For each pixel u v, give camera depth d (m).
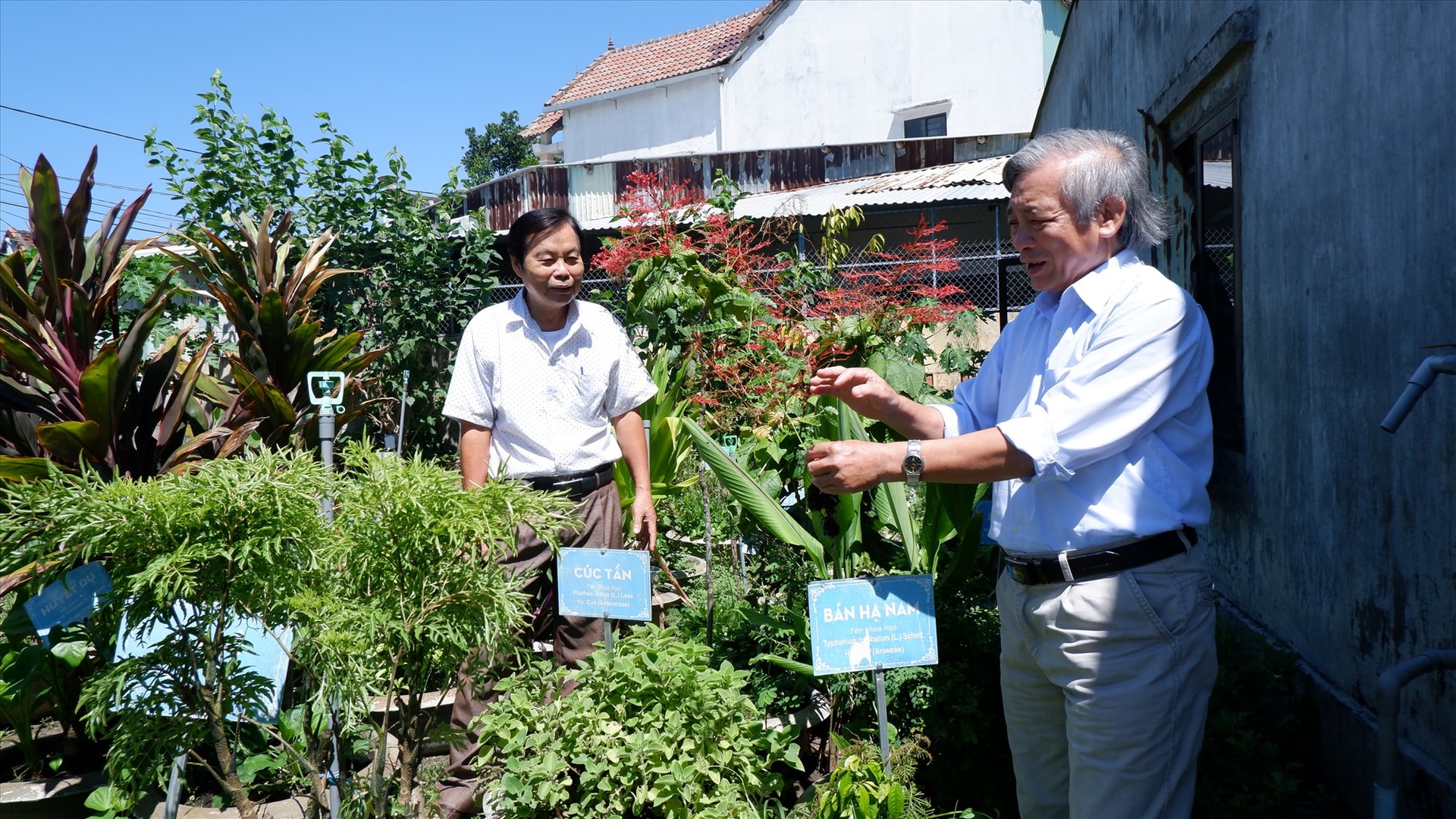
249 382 4.00
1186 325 2.05
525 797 2.29
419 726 2.25
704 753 2.36
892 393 2.42
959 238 11.09
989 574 3.74
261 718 2.22
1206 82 4.48
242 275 4.66
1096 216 2.07
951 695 3.03
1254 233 4.01
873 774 2.41
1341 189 3.18
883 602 2.49
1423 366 2.04
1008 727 2.42
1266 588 3.93
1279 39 3.69
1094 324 2.07
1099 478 2.05
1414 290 2.72
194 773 3.02
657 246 5.52
